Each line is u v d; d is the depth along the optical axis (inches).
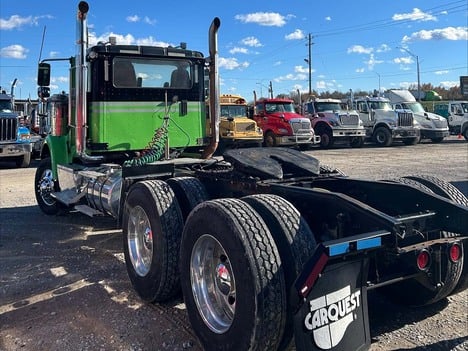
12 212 335.9
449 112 1176.8
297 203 141.9
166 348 134.8
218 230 120.6
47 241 254.1
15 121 650.8
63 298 173.6
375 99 1018.7
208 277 132.5
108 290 180.9
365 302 114.0
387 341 136.2
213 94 275.0
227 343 118.7
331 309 106.1
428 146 965.2
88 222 300.2
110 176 232.4
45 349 135.9
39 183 327.6
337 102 1000.9
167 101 265.3
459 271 139.9
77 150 248.1
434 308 158.6
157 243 157.2
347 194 164.4
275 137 866.1
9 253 232.2
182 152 279.1
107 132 249.9
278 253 114.2
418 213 137.7
